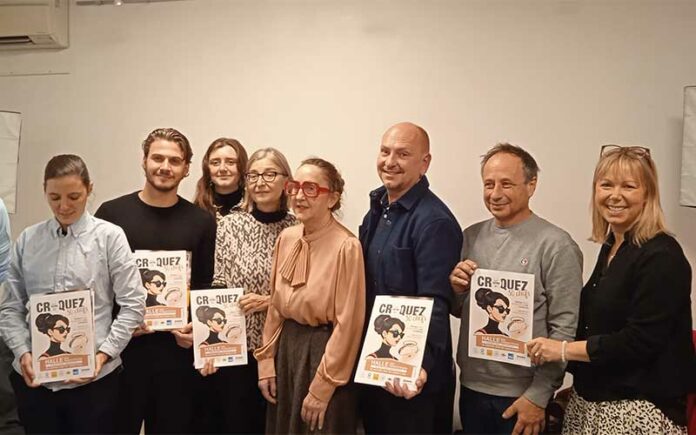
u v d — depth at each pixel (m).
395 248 2.05
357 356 2.11
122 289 2.20
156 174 2.33
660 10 2.84
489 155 2.10
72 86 3.37
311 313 2.08
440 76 3.04
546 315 2.02
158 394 2.39
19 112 3.37
